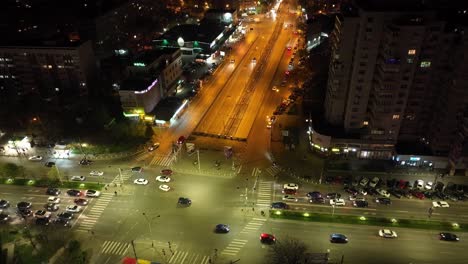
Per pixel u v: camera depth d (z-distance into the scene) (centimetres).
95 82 18338
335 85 12900
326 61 17525
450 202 11394
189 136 15075
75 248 9800
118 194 12150
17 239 10500
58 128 15400
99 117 15700
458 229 10456
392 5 11431
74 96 17488
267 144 14412
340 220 10856
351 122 13050
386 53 11275
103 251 10162
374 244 10094
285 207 11350
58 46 16900
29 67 17350
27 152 14350
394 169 12744
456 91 11194
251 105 17212
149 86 15588
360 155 13225
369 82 12281
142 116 15788
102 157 13938
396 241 10156
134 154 14088
